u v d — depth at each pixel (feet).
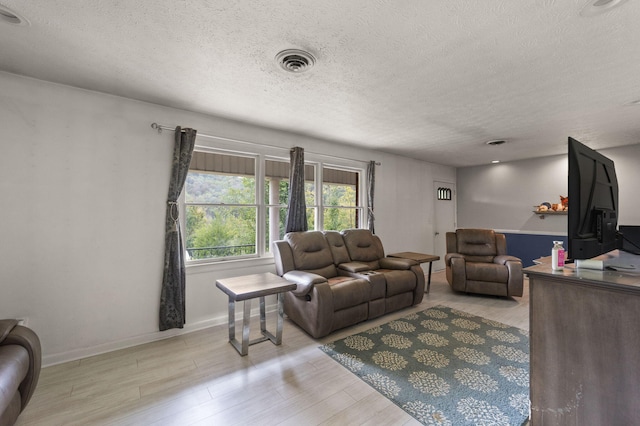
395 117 10.07
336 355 7.81
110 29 5.24
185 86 7.66
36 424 5.26
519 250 17.79
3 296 6.88
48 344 7.31
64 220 7.55
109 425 5.25
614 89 7.72
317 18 4.92
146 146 8.76
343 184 14.69
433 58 6.21
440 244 19.54
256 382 6.57
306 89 7.82
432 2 4.50
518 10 4.67
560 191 16.28
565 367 4.42
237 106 9.09
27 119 7.13
